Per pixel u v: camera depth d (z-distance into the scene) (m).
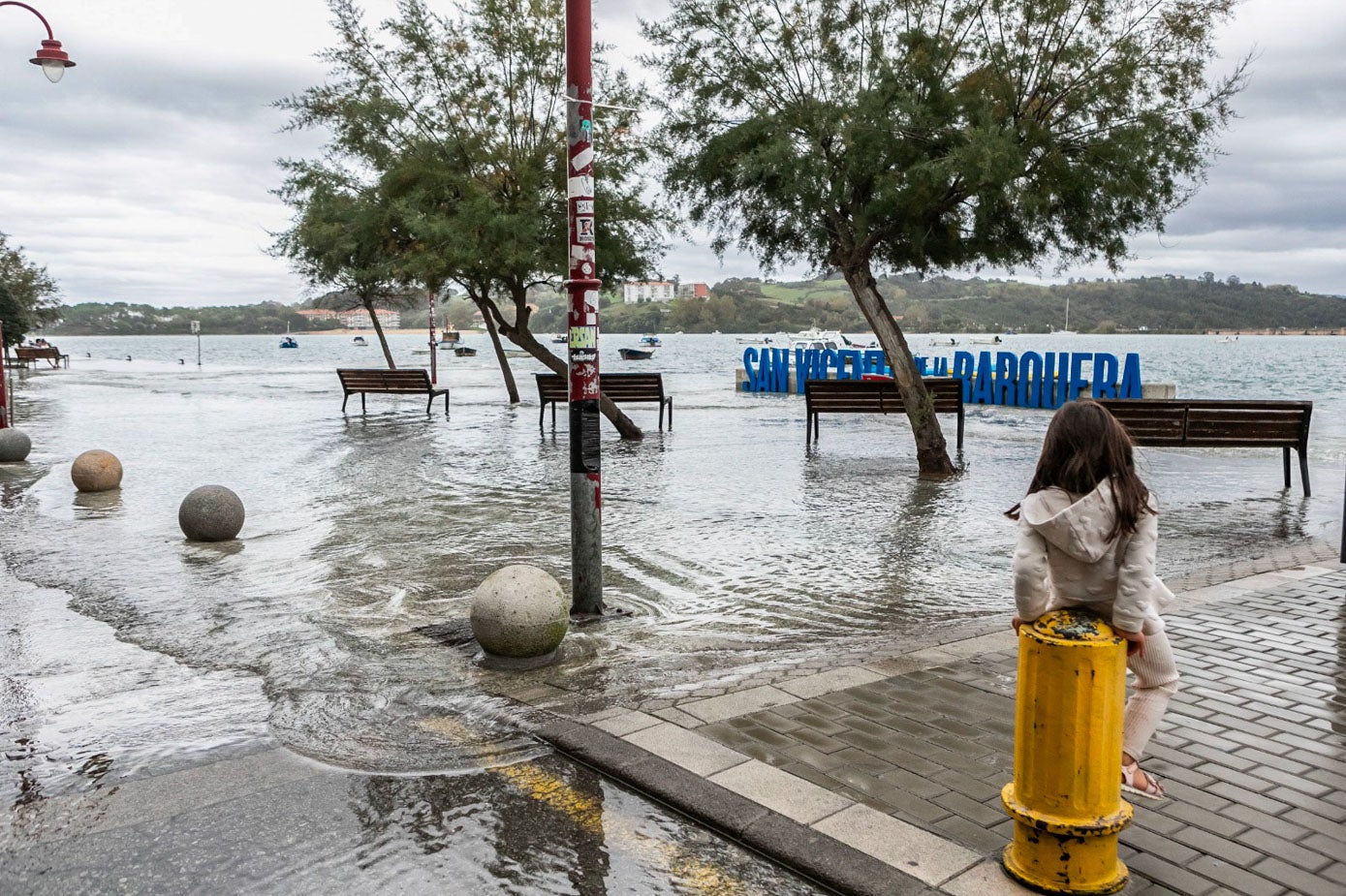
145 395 33.06
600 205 17.28
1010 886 3.24
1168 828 3.65
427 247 16.95
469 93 17.30
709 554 8.77
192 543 9.33
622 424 18.36
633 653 5.95
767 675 5.48
